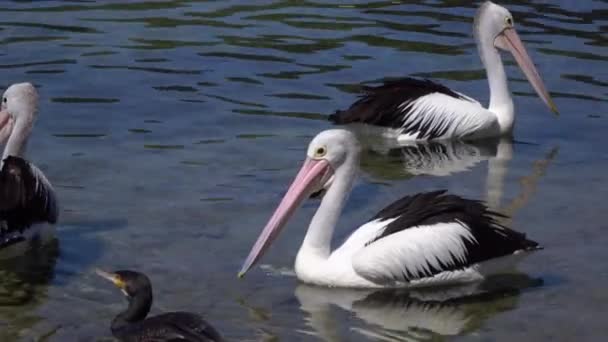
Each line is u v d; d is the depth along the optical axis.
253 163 14.78
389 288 11.57
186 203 13.45
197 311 10.84
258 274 11.75
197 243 12.38
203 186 13.98
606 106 17.47
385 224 11.91
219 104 16.94
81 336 10.26
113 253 12.09
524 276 11.84
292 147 15.39
